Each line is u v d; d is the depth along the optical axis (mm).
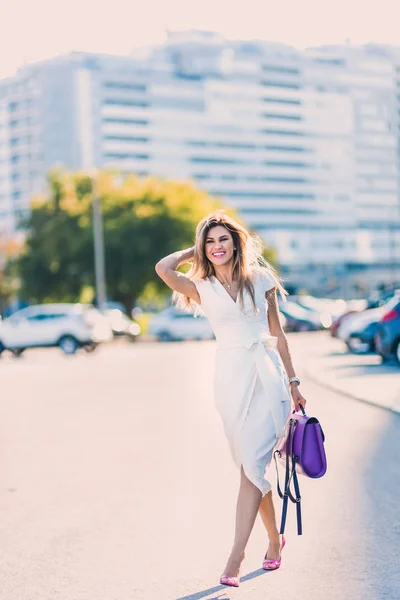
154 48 161750
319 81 168250
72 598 4348
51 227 56875
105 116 157875
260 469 4328
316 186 169125
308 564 4762
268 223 166750
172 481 7305
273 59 165750
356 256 164750
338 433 9680
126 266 54906
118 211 57062
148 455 8711
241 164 165750
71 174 58938
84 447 9445
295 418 4496
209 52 163500
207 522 5852
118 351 32812
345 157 169125
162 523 5875
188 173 162875
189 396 14648
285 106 167625
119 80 158375
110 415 12375
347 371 17969
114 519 6055
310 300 50469
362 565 4707
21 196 160250
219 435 9922
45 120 156875
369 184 170125
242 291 4371
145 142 160125
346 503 6250
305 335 40969
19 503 6699
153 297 59188
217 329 4461
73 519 6102
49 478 7684
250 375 4367
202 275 4453
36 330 32688
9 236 85875
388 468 7547
